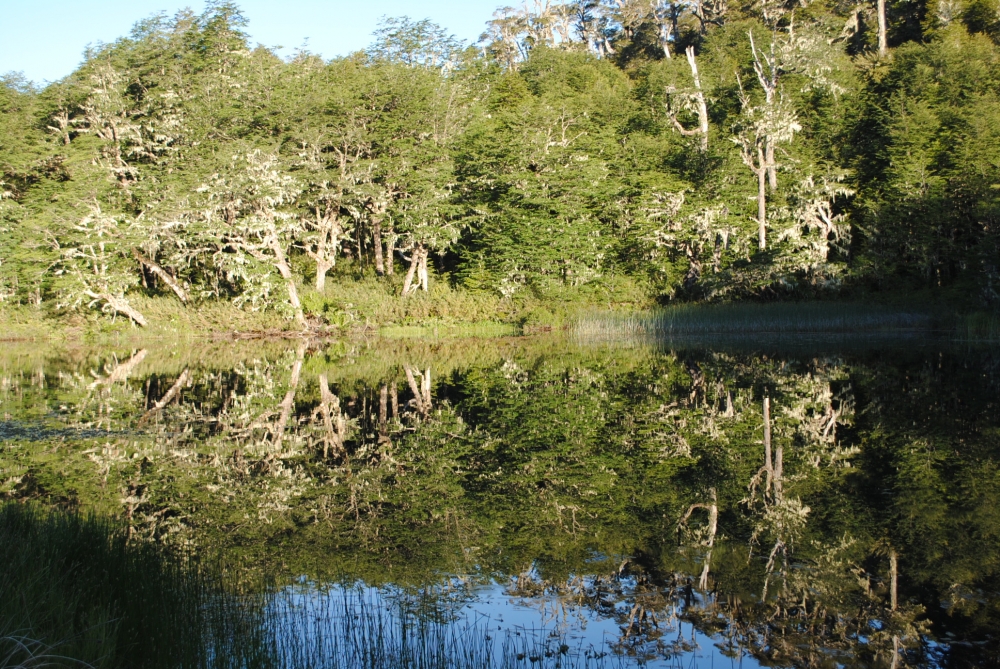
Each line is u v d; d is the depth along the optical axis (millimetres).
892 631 5469
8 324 34500
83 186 32844
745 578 6453
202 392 17422
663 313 32281
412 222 34719
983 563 6691
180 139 37594
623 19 71250
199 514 8250
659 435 12414
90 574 5535
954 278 33844
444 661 4895
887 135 35719
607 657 5051
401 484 9586
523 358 24422
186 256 34219
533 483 9602
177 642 4832
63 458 10656
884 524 7785
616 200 37250
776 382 17578
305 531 7703
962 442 11469
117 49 39500
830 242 35281
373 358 25266
